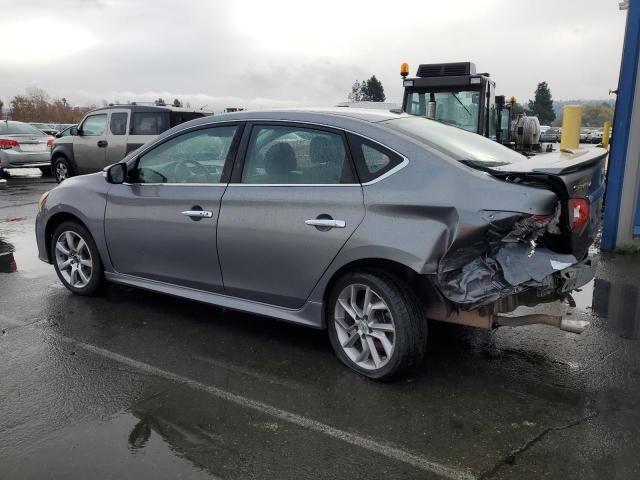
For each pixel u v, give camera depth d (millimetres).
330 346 4234
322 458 2854
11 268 6445
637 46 6320
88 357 4047
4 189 13477
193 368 3871
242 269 4113
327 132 3793
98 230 4988
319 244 3678
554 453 2871
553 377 3705
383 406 3348
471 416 3234
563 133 9961
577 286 3342
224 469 2775
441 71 10359
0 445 2979
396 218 3408
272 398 3455
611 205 6738
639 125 6414
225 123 4309
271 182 3973
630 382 3623
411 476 2711
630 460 2809
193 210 4297
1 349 4180
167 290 4672
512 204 3154
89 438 3037
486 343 4273
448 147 3715
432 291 3475
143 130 12352
